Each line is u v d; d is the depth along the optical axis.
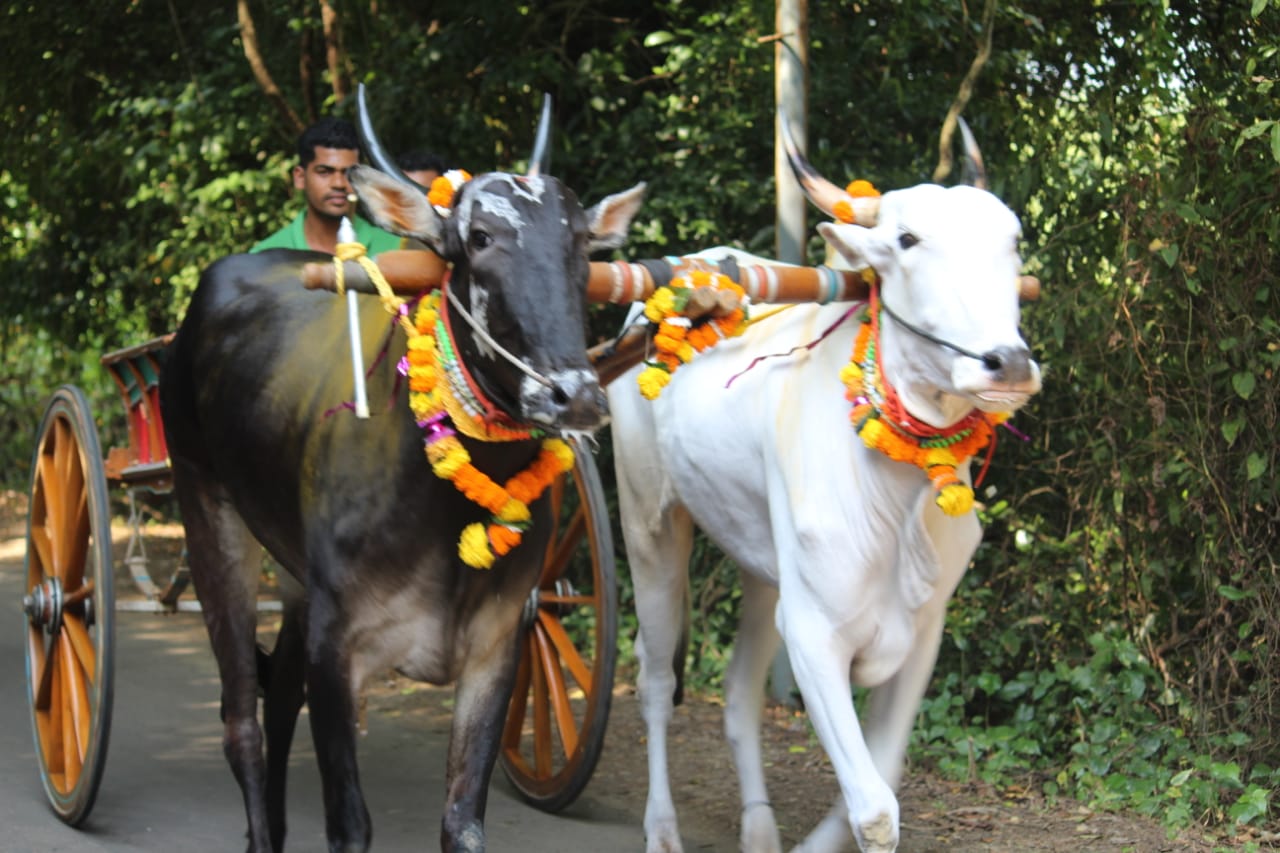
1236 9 5.11
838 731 3.35
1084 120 5.50
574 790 4.66
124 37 8.85
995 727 5.26
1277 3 4.68
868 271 3.33
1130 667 4.91
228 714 3.93
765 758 5.39
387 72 7.64
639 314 4.03
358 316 3.39
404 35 7.45
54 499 4.75
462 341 3.01
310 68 8.01
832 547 3.38
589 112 7.34
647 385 3.17
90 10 8.66
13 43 8.81
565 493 7.10
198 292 4.19
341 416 3.31
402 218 3.01
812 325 3.63
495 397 2.99
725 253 4.27
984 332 2.98
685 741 5.67
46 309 10.04
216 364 3.90
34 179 9.56
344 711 3.23
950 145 5.62
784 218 5.78
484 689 3.38
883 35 6.52
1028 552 5.40
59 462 4.69
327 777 3.21
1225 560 4.82
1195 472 4.84
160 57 8.98
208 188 8.12
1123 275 5.02
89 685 4.39
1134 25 5.56
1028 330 5.40
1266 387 4.68
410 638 3.29
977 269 3.03
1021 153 5.77
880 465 3.34
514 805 4.91
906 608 3.43
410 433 3.17
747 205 6.82
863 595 3.40
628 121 7.08
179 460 4.16
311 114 8.05
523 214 2.89
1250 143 4.79
